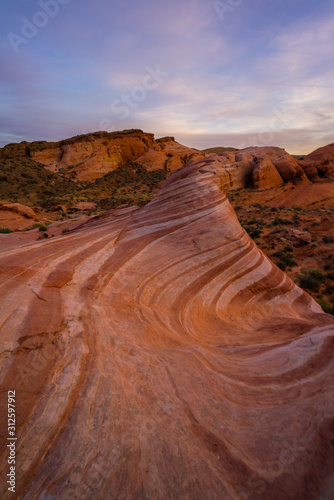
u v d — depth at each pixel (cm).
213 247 1174
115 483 257
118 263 939
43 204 6519
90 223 1761
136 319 647
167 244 1162
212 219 1332
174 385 411
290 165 6106
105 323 572
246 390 411
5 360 388
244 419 347
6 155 11638
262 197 5253
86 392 364
